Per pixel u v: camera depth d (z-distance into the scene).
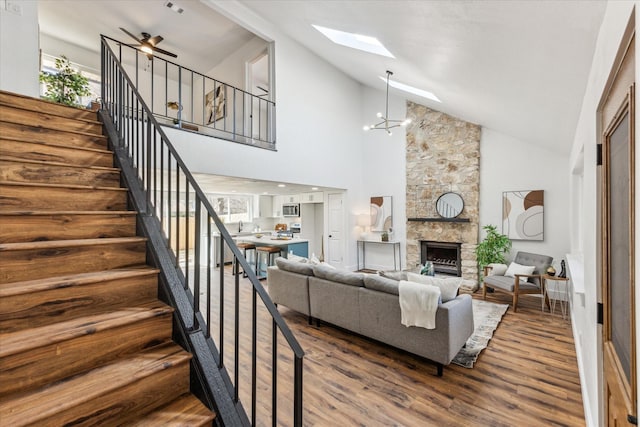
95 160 2.37
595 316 1.52
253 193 8.63
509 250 5.35
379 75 5.00
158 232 1.90
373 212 7.16
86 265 1.63
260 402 2.27
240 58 5.97
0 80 3.06
